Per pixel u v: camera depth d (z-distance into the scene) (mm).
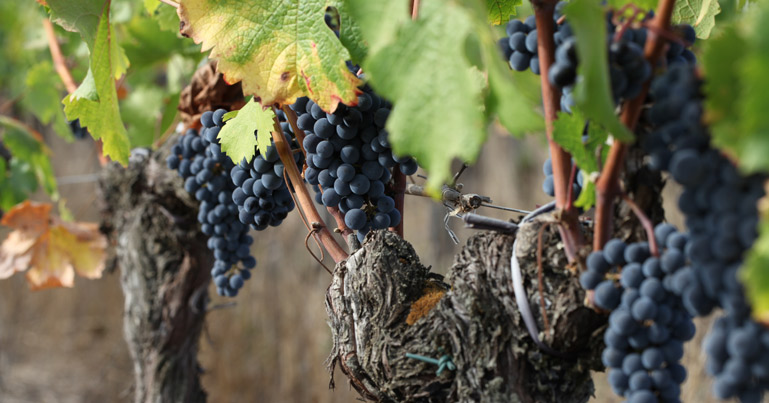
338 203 1445
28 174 2127
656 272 1284
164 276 1761
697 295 1266
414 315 1403
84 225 1876
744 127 1207
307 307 3277
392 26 1291
